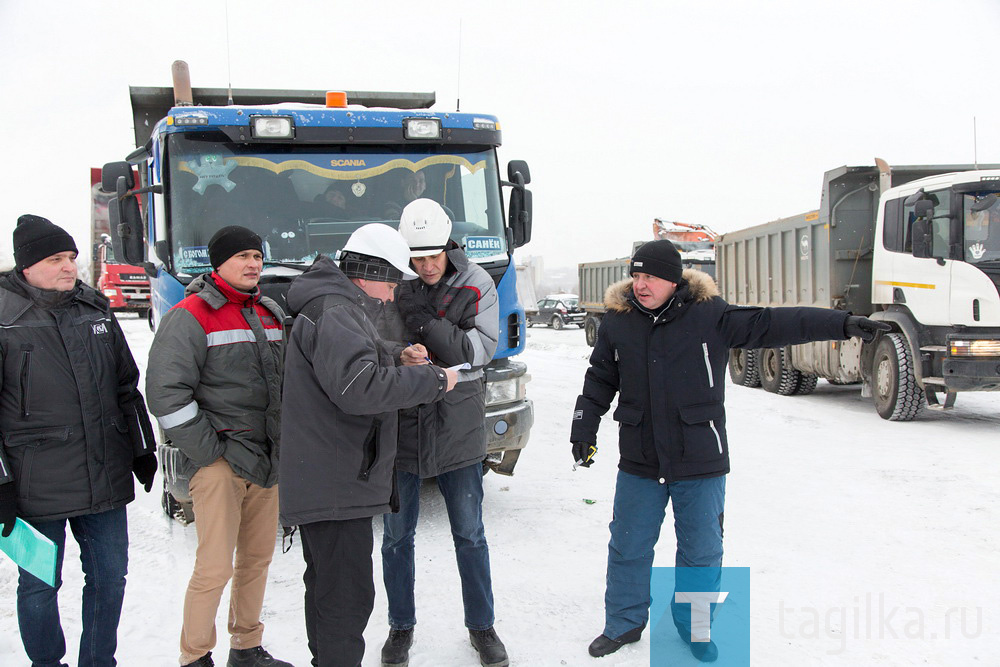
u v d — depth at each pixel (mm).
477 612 3387
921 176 10695
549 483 6461
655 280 3287
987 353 8453
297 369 2771
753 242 13859
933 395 9617
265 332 3295
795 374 11984
